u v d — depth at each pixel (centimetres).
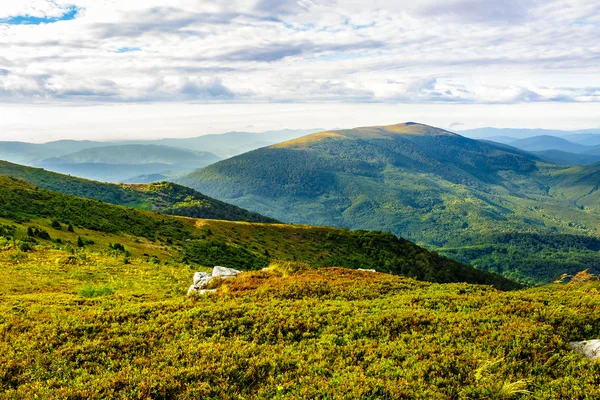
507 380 1178
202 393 1142
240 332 1636
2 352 1400
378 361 1349
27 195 8006
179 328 1667
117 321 1775
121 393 1130
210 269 5600
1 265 3769
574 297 2056
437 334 1559
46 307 2106
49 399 1083
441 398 1112
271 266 3105
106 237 6769
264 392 1154
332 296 2247
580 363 1260
